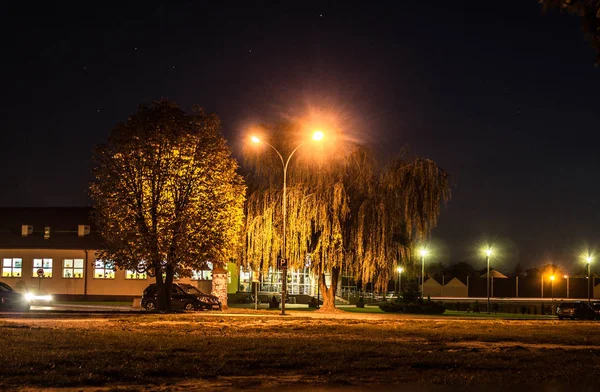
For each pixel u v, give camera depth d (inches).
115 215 1585.9
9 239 2497.5
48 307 1932.8
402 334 1072.2
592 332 1209.4
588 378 645.9
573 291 4347.9
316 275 1902.1
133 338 900.6
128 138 1576.0
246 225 1908.2
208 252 1611.7
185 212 1587.1
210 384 595.5
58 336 902.4
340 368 678.5
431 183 1819.6
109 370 634.2
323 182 1831.9
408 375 649.6
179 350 788.6
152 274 1660.9
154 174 1577.3
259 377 633.0
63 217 2637.8
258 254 1889.8
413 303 2262.6
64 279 2427.4
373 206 1817.2
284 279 1653.5
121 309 1774.1
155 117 1579.7
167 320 1274.6
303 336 1004.6
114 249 1605.6
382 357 764.0
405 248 1863.9
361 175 1840.6
